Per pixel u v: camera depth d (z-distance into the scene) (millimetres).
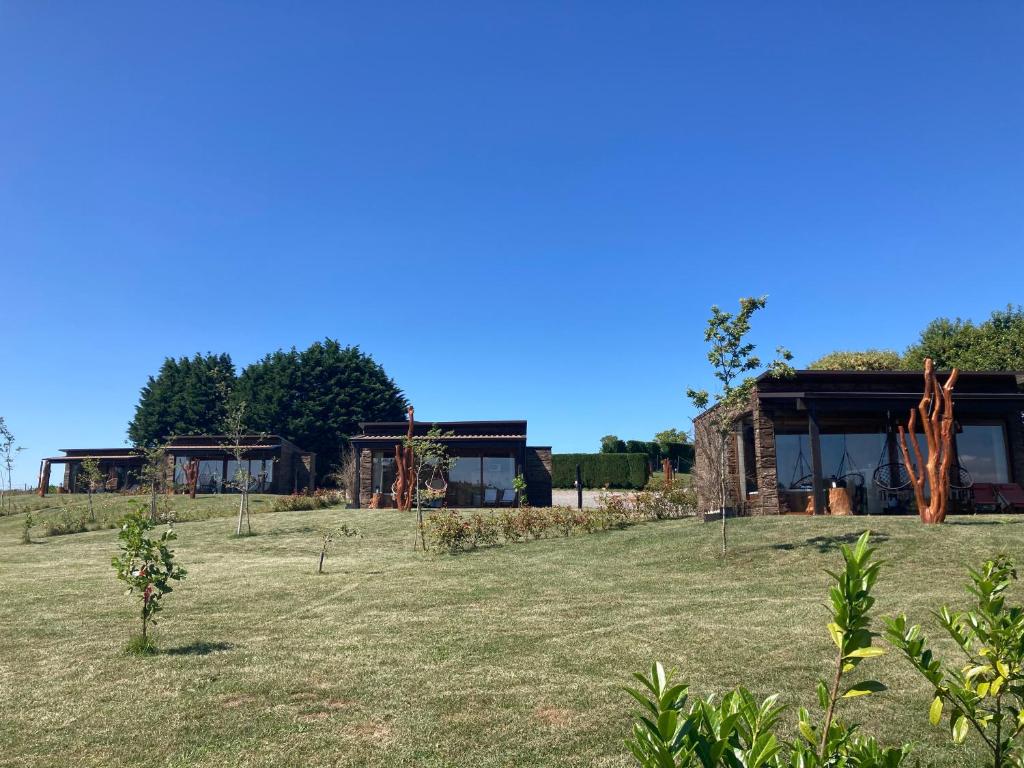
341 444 50750
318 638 9328
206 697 6996
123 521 9172
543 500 32719
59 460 42500
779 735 5520
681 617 9758
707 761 1888
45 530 25953
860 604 2314
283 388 52188
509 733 5910
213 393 54406
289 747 5723
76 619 10844
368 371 54125
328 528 22812
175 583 14016
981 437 19766
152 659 8430
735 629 8953
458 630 9539
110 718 6449
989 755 5066
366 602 11727
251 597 12422
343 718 6348
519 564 15273
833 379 19656
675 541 16109
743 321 14586
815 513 17875
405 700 6785
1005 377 20094
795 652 7832
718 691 6613
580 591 12047
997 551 11977
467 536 18516
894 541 13273
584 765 5266
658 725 1864
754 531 15727
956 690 2807
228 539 21547
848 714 6023
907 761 5062
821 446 19953
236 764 5418
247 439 39594
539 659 8031
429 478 30281
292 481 41719
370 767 5336
